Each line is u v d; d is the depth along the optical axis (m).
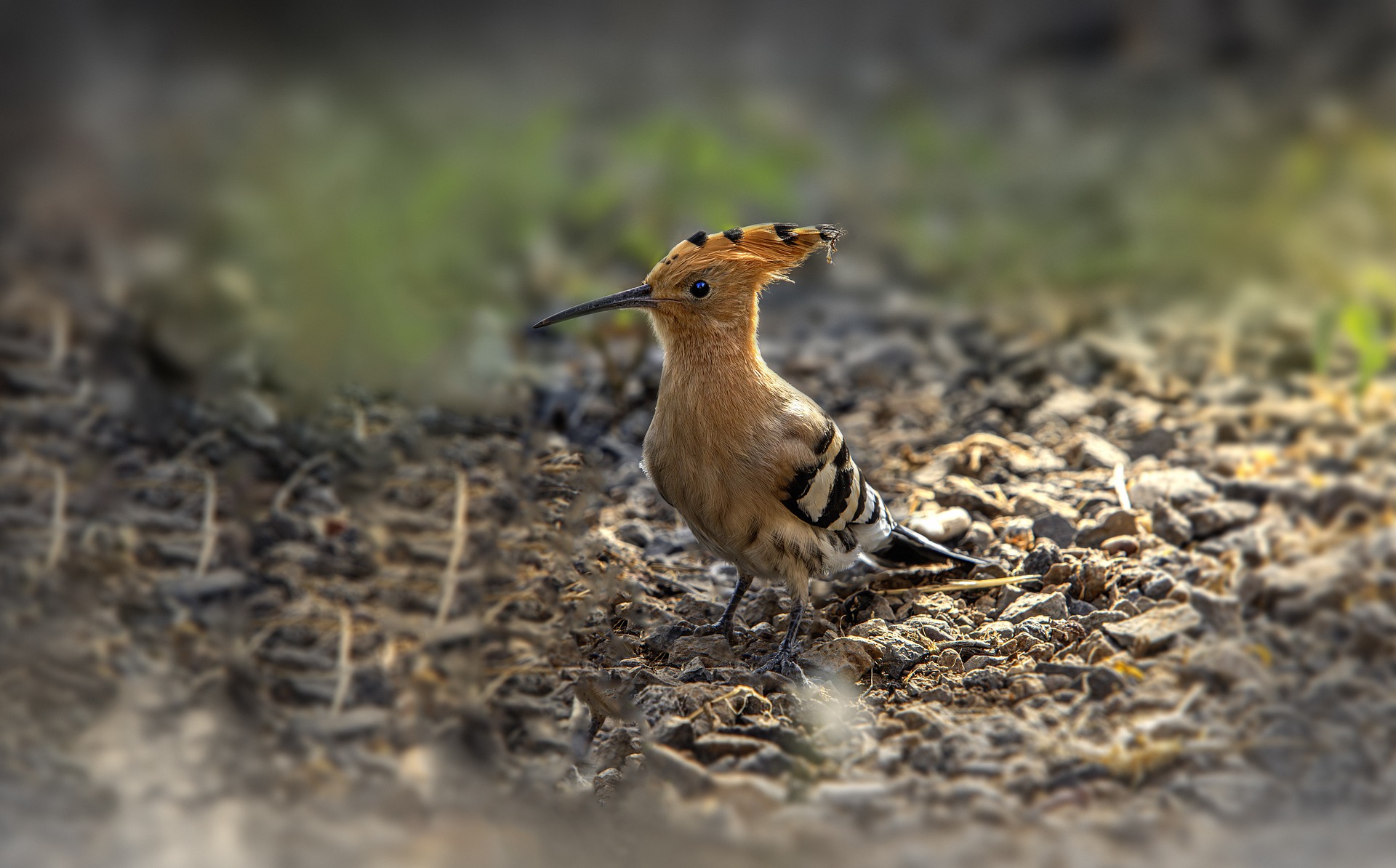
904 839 7.14
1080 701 8.39
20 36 23.09
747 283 9.17
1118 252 16.16
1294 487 10.75
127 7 23.66
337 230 13.89
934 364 14.20
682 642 9.52
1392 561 9.66
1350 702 8.24
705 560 10.91
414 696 8.58
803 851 7.01
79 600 9.17
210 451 11.34
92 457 11.06
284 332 12.98
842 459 9.32
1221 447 11.96
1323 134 17.81
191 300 13.60
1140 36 23.44
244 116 20.33
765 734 8.16
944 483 11.41
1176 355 13.99
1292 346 13.95
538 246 16.23
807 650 9.30
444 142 17.89
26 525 9.99
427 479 11.36
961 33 24.31
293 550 10.13
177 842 6.93
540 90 22.55
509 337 14.09
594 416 13.03
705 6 25.42
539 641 9.36
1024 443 12.26
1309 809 7.33
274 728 8.12
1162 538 10.39
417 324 13.23
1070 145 19.78
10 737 7.68
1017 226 17.17
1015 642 9.12
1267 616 9.25
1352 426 12.10
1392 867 6.80
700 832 7.21
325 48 24.59
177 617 9.15
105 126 20.48
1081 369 13.85
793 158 18.05
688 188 16.16
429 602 9.65
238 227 14.72
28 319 13.34
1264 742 7.81
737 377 9.15
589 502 11.63
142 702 8.17
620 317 13.80
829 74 23.80
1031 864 6.90
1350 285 14.60
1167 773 7.68
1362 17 22.61
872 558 10.27
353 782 7.64
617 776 7.81
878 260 17.25
